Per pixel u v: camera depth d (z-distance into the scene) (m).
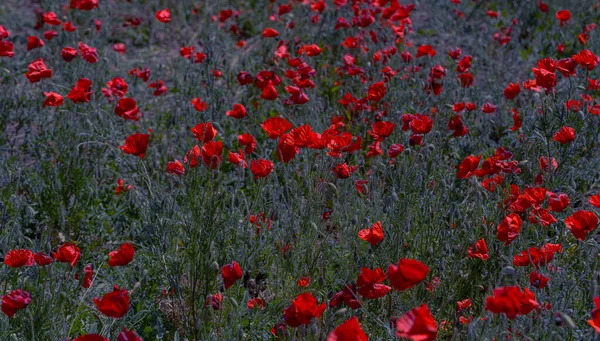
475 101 5.94
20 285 3.45
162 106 6.44
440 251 3.59
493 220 3.63
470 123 5.59
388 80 5.74
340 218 4.08
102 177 5.02
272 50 7.49
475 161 3.60
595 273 3.08
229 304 3.28
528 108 5.41
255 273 3.95
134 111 4.69
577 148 4.47
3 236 3.82
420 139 4.04
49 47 7.59
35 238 4.18
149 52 7.82
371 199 4.27
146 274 3.55
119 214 4.50
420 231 3.75
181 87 6.41
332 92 6.34
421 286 3.40
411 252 3.66
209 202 3.38
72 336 3.36
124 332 2.48
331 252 3.84
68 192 4.77
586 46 7.13
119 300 2.57
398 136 4.95
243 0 9.22
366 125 5.45
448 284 3.44
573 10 8.50
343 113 6.06
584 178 4.48
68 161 4.94
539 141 4.50
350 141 3.61
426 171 4.38
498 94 6.06
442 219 3.81
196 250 3.37
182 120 5.80
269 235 3.89
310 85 5.16
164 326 3.48
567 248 3.75
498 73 6.94
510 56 7.42
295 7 8.25
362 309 3.16
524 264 3.11
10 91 6.06
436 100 5.63
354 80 6.36
